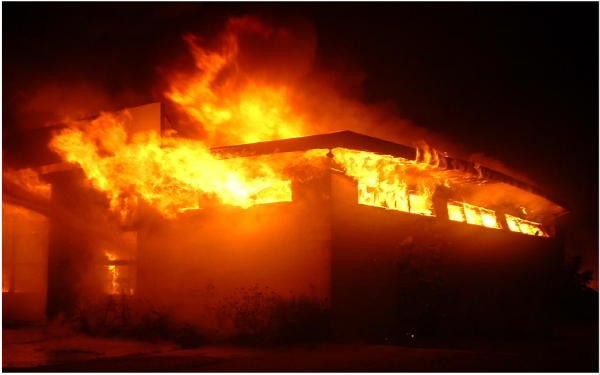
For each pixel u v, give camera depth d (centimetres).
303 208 1190
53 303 1502
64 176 1539
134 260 1422
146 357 1027
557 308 1866
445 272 1355
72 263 1495
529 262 1784
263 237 1231
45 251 1628
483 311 1393
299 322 1120
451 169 1345
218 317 1244
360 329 1184
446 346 1178
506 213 1786
